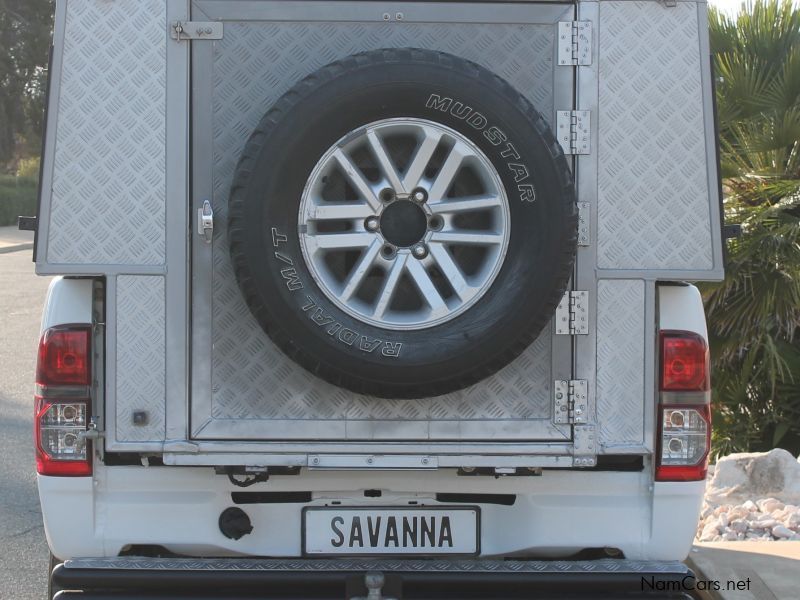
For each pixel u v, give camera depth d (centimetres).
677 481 454
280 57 439
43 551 707
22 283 2386
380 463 444
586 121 445
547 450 446
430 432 446
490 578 427
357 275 422
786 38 1014
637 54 445
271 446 442
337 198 440
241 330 443
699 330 456
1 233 3931
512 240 422
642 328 450
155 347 442
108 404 441
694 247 449
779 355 915
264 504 457
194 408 443
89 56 437
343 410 444
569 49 443
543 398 449
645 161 447
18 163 6394
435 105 414
